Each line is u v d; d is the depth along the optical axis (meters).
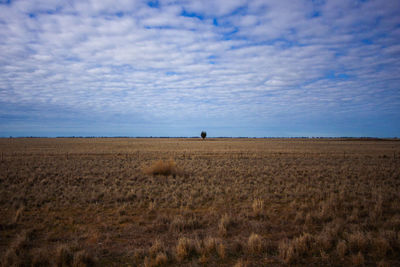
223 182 14.26
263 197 10.83
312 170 18.77
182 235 6.48
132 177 15.64
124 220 7.96
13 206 9.16
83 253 5.11
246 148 49.03
